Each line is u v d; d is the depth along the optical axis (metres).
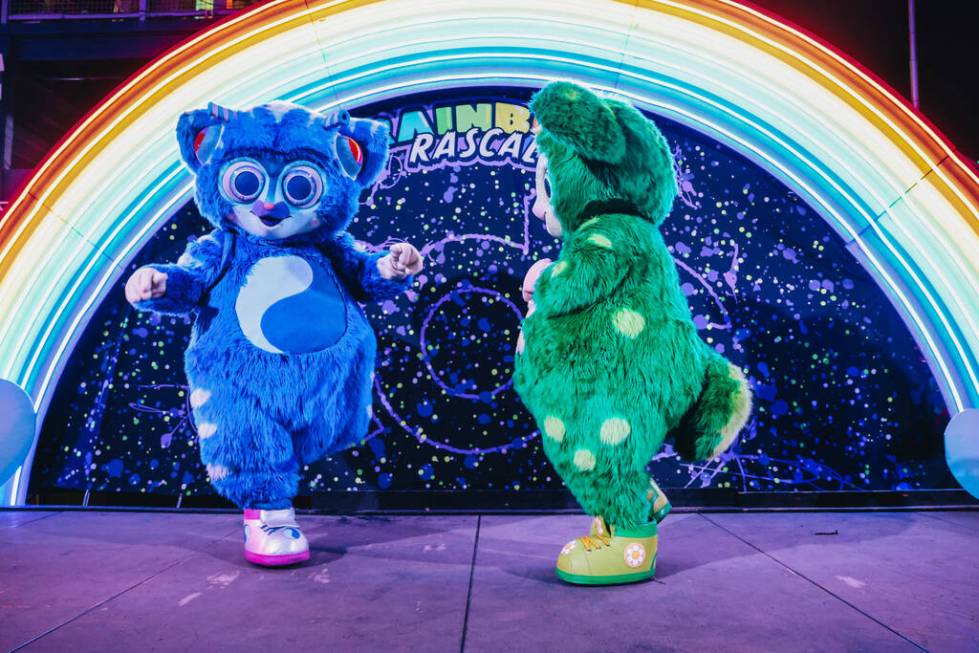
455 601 2.35
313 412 2.88
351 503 3.90
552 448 2.57
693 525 3.47
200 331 2.94
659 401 2.53
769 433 3.97
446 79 4.04
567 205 2.77
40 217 3.70
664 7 3.70
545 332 2.59
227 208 3.03
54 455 3.99
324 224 3.13
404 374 4.03
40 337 3.80
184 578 2.63
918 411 3.96
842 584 2.51
